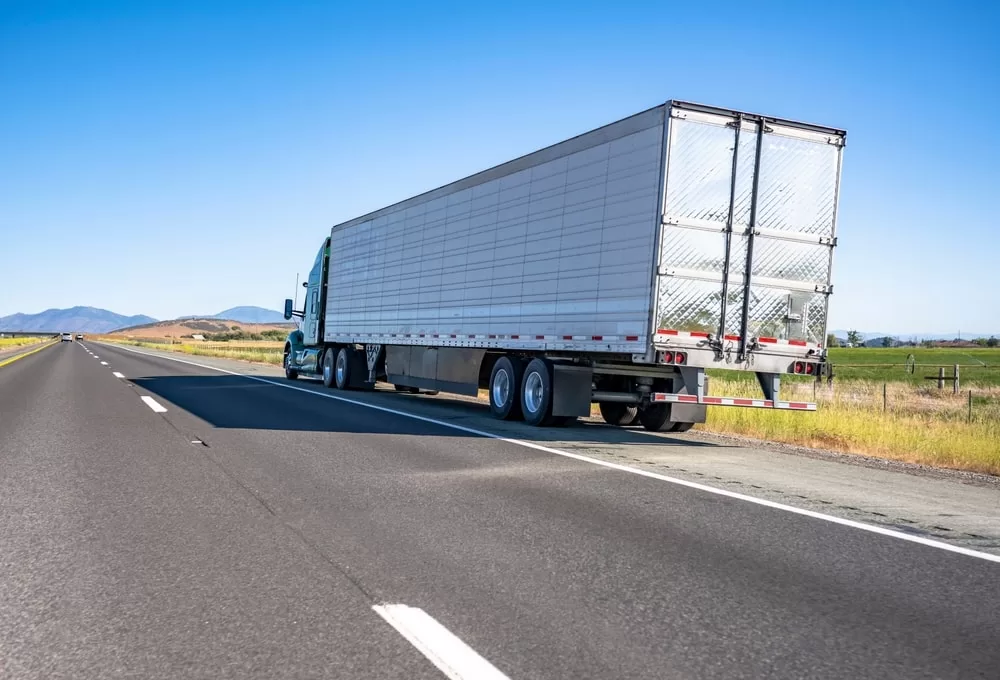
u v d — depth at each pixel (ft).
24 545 16.51
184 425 37.68
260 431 35.99
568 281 39.96
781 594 13.98
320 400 54.39
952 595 14.08
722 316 35.55
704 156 35.09
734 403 36.91
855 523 19.86
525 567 15.37
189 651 11.13
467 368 50.49
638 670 10.62
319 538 17.35
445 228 53.36
